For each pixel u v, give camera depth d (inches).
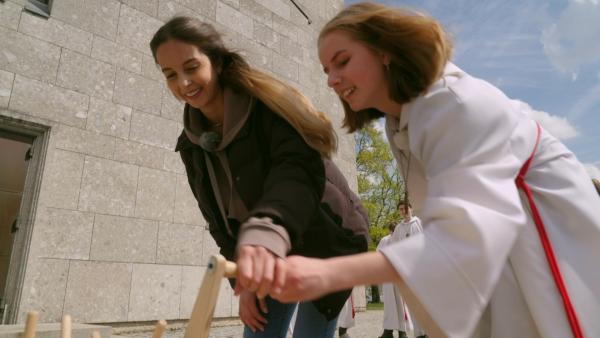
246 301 66.1
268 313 66.7
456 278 31.3
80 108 191.8
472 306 31.1
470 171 34.4
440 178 35.7
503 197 33.5
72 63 193.6
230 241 69.4
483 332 39.9
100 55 203.8
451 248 32.0
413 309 35.8
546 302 34.9
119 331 185.0
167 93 225.8
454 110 37.6
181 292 208.7
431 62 42.4
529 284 36.0
